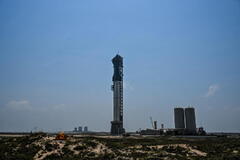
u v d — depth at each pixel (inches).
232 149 3169.3
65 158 2018.9
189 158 2373.3
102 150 2425.0
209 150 2982.3
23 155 2021.4
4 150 2172.7
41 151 2217.0
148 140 4335.6
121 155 2256.4
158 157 2267.5
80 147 2393.0
